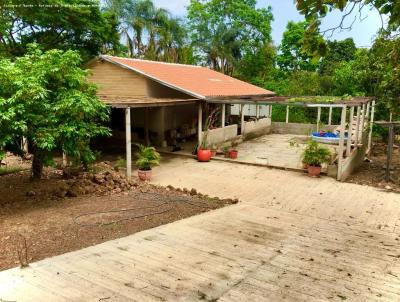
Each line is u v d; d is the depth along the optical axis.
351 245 6.06
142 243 5.80
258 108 21.34
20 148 9.34
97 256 5.20
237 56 33.53
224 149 15.45
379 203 9.41
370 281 4.59
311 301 4.00
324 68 29.47
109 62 16.12
